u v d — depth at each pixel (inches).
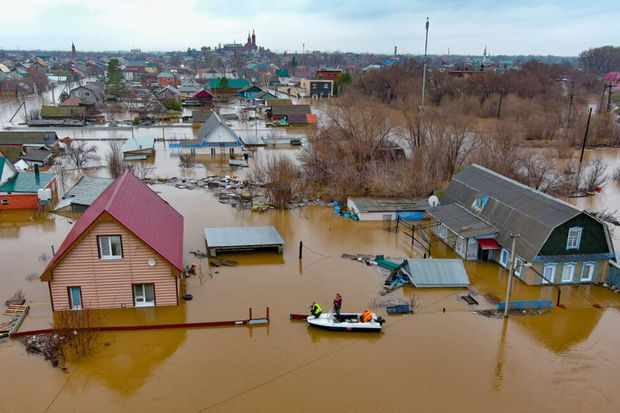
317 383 922.7
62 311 1122.7
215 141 2920.8
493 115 4662.9
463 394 903.7
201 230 1699.1
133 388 894.4
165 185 2279.8
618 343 1088.2
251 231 1587.1
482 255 1515.7
